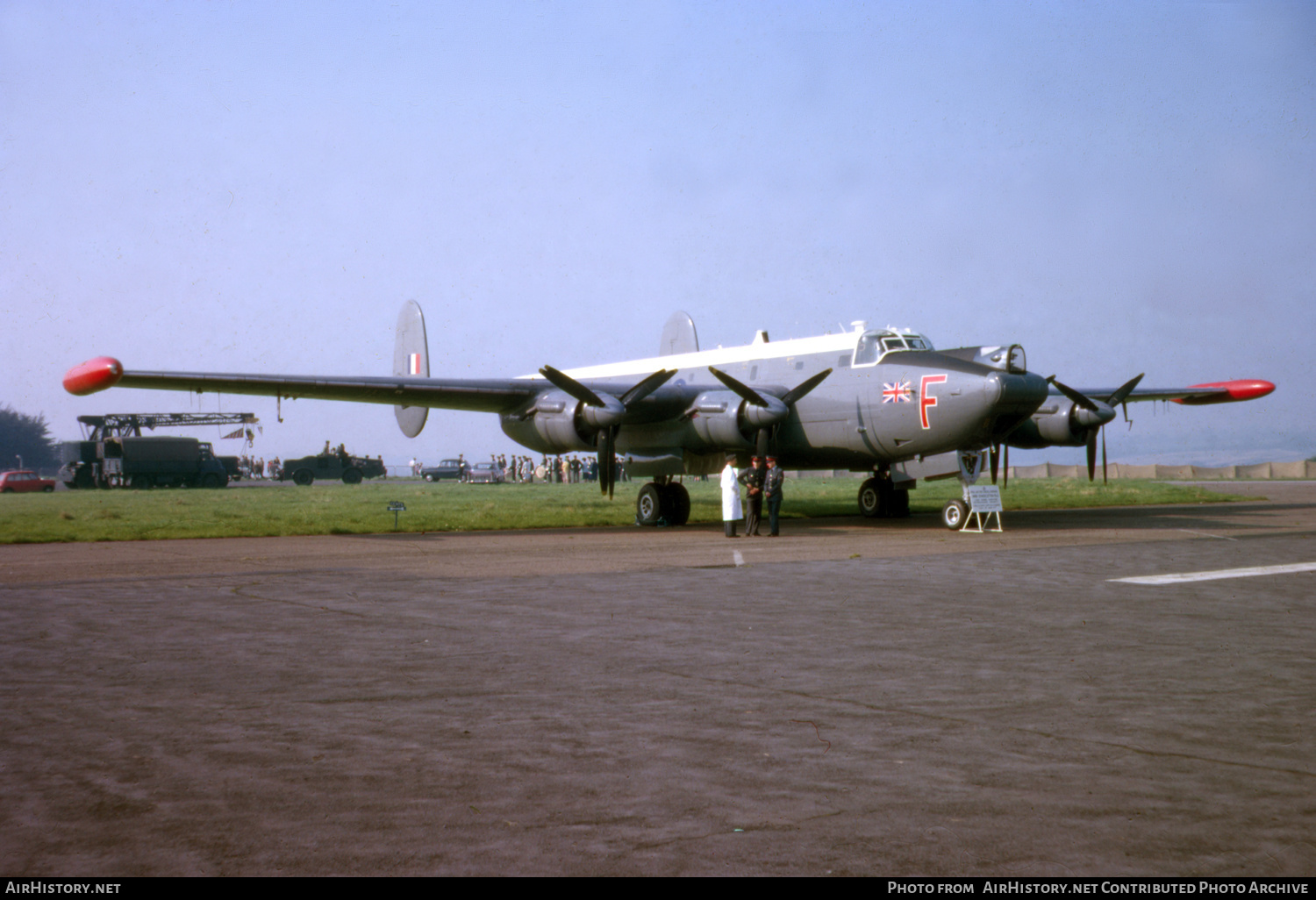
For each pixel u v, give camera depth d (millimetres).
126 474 56469
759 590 11195
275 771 4672
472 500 35562
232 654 7578
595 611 9727
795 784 4445
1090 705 5867
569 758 4863
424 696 6195
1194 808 4094
